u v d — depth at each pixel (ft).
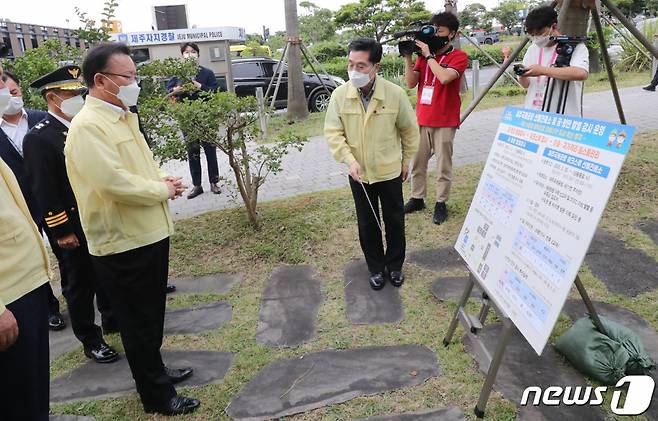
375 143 10.67
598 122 6.00
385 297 11.31
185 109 13.06
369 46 9.97
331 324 10.47
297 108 34.30
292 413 7.99
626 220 13.39
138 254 7.57
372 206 11.29
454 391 8.13
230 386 8.81
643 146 18.45
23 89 14.33
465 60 13.53
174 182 8.07
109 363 9.99
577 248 5.91
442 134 13.92
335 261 13.20
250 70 39.52
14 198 6.46
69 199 9.35
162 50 35.24
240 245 14.37
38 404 6.52
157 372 8.11
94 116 7.16
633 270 11.19
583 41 11.69
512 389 8.06
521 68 11.94
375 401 8.06
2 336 5.52
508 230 7.45
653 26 44.11
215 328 10.80
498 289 7.36
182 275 13.32
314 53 70.33
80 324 9.84
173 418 8.13
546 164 6.86
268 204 16.94
